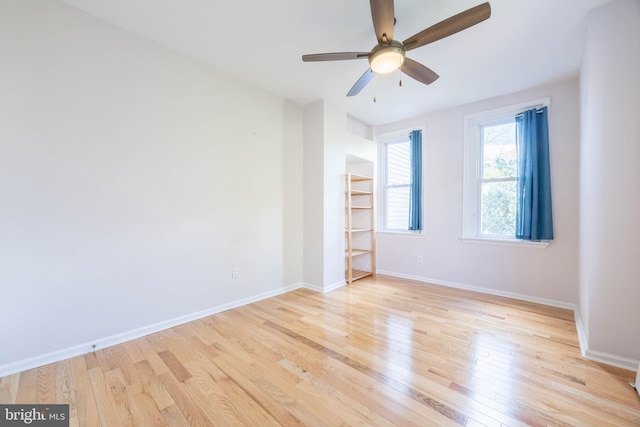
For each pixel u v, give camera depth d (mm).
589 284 2025
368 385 1704
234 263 3082
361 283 4070
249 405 1541
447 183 3936
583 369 1863
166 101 2523
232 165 3051
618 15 1903
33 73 1873
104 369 1885
